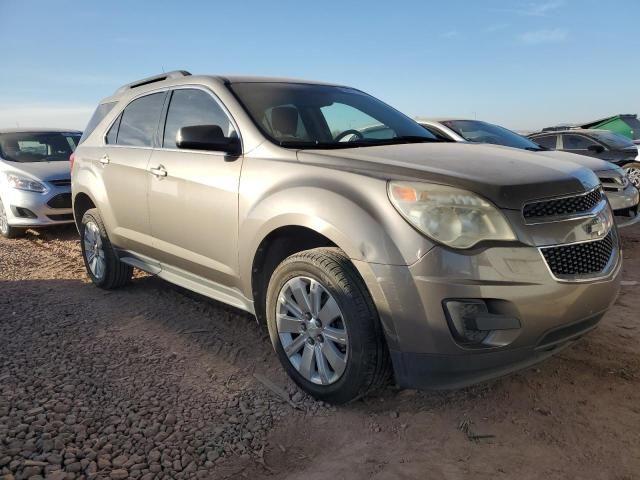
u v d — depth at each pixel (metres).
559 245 2.51
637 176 10.01
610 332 3.83
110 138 4.84
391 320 2.51
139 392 2.99
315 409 2.83
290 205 2.87
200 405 2.87
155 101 4.35
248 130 3.39
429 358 2.48
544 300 2.44
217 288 3.64
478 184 2.47
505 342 2.45
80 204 5.28
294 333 3.00
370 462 2.40
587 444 2.51
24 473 2.23
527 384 3.07
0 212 8.05
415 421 2.72
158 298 4.73
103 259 4.90
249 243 3.15
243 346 3.66
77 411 2.76
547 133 11.48
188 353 3.54
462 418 2.74
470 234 2.40
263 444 2.54
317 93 4.04
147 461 2.37
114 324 4.08
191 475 2.29
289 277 2.95
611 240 2.87
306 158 3.04
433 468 2.36
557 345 2.65
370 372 2.64
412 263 2.43
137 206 4.23
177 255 3.87
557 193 2.57
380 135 3.84
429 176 2.57
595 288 2.61
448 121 7.71
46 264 6.18
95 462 2.34
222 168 3.41
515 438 2.57
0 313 4.29
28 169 7.96
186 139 3.27
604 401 2.88
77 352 3.53
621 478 2.27
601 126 17.23
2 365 3.29
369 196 2.61
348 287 2.63
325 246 3.01
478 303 2.41
